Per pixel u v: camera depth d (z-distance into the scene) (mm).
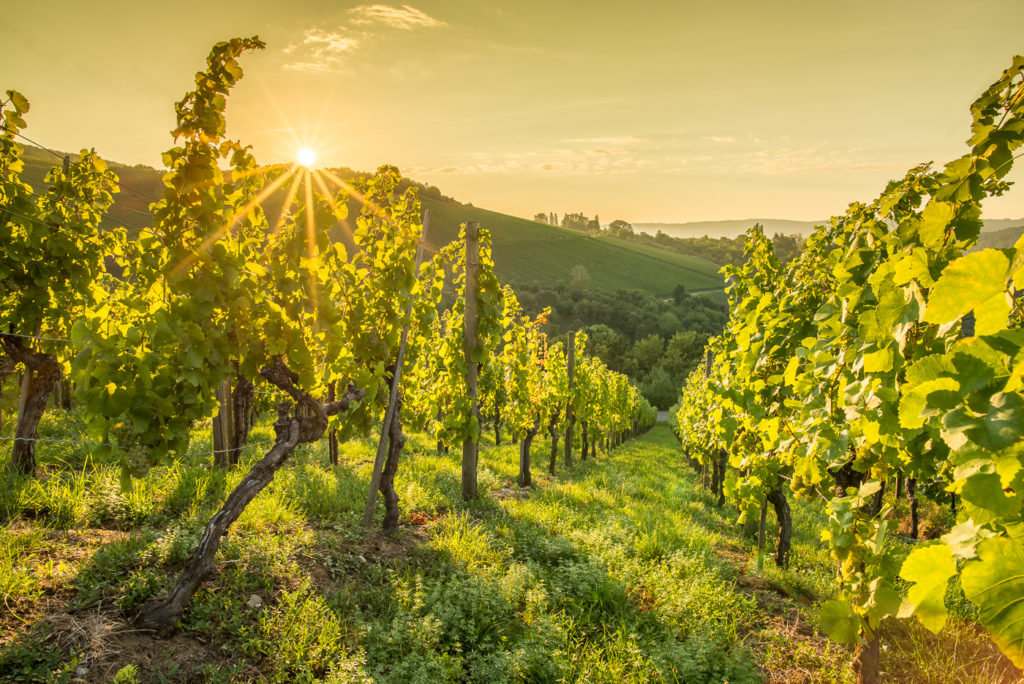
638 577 5293
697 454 12422
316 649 3506
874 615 2891
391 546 5520
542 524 6730
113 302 5707
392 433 5926
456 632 3988
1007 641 1277
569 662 3791
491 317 8125
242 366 4395
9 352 5270
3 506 4418
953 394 1417
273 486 6328
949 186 2607
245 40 3729
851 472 4945
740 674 3811
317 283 4840
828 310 3846
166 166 3783
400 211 6414
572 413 14750
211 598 3777
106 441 3719
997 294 1374
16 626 3105
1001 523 1404
